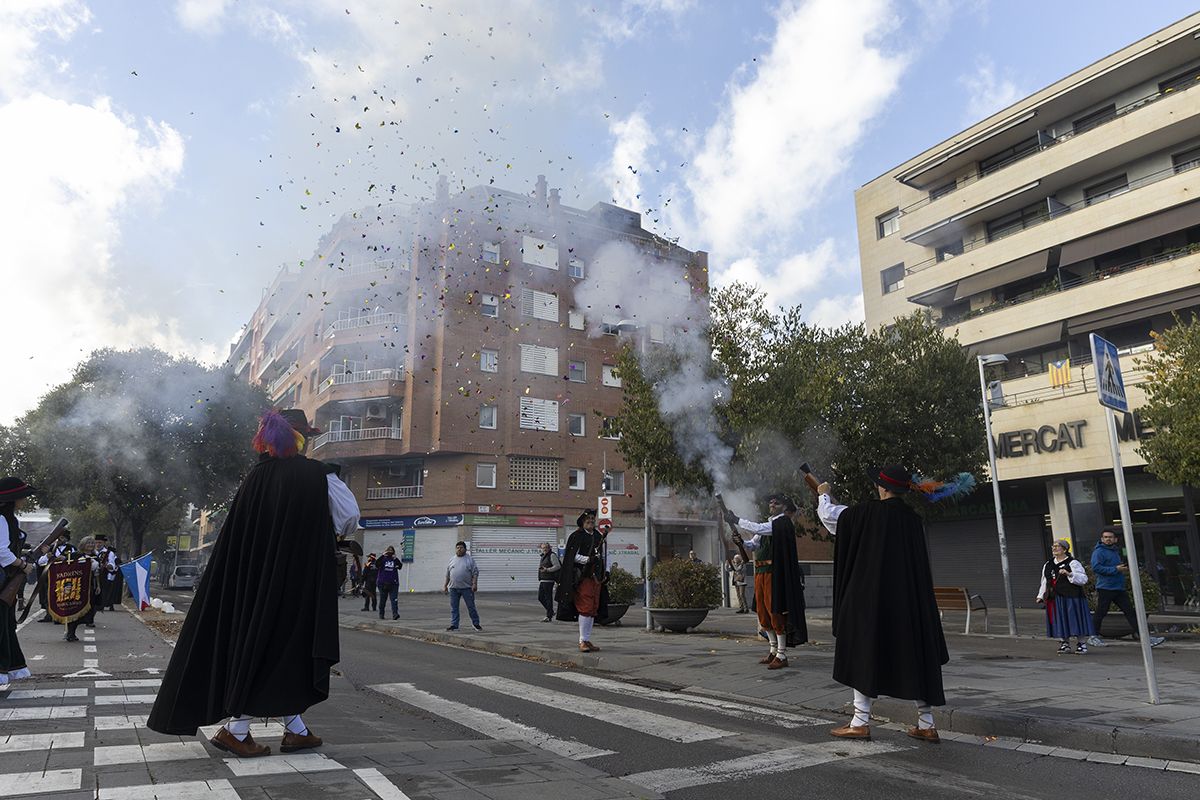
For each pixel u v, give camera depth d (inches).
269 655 144.4
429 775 143.4
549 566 655.1
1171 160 854.5
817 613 732.7
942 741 204.7
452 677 311.0
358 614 733.3
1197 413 529.0
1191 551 766.5
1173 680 283.7
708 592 498.0
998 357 589.9
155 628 533.6
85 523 1999.3
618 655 359.9
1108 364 261.3
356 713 222.4
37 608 751.7
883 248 1168.8
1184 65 864.9
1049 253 906.7
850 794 155.3
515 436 1310.3
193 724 143.3
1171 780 166.1
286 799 120.1
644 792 143.5
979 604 575.8
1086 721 204.7
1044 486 900.0
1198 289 775.7
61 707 202.8
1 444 1298.0
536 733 207.3
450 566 530.9
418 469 1343.5
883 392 667.4
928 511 689.6
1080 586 418.9
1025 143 1004.6
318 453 1342.3
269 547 148.4
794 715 241.8
